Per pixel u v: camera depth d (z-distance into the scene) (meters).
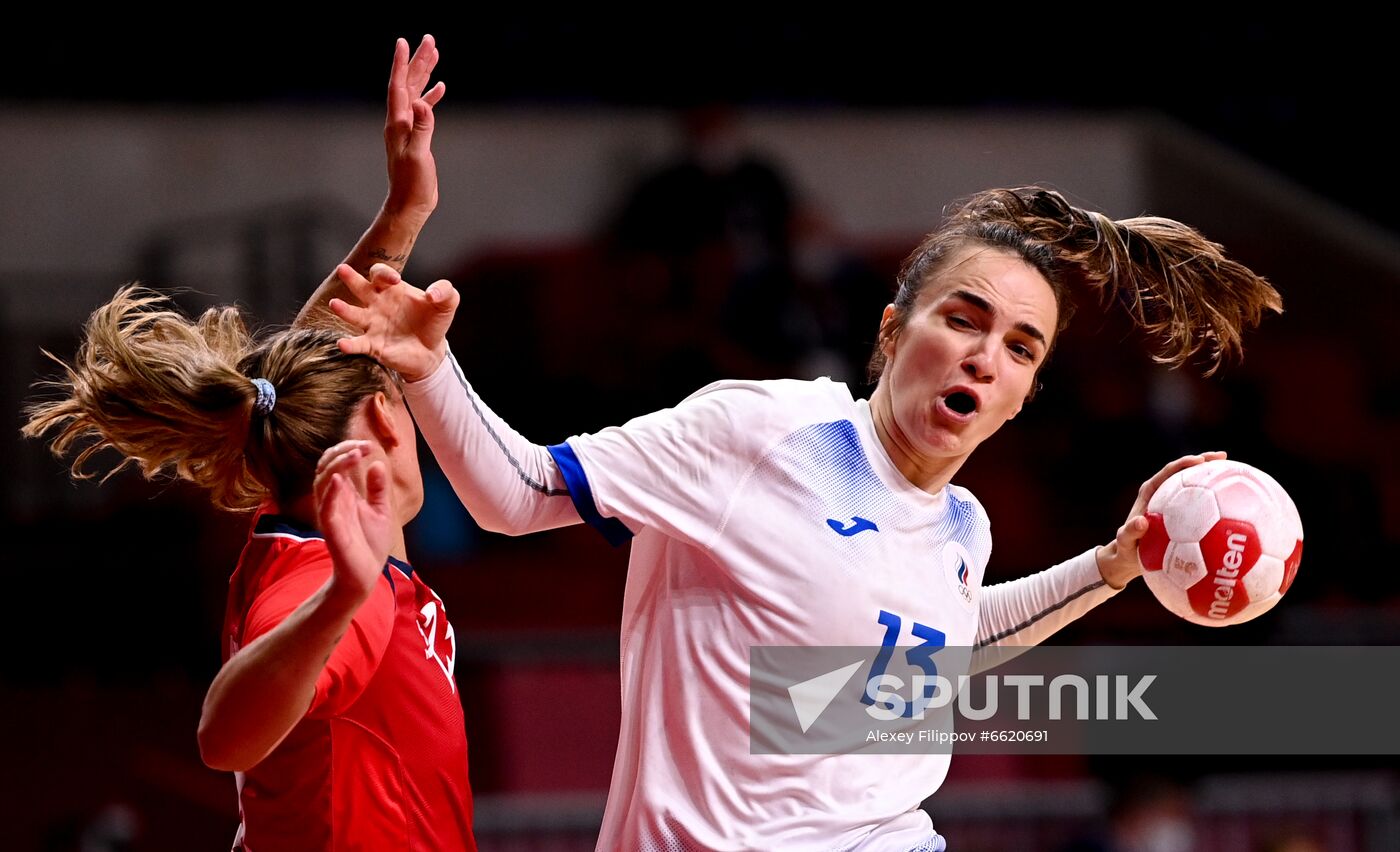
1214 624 10.14
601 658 24.84
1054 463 32.06
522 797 23.78
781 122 36.84
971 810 23.06
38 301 32.78
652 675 9.13
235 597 8.80
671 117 36.44
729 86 38.09
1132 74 39.50
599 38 37.69
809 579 8.91
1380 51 40.19
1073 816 23.17
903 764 9.38
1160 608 27.34
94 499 29.06
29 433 9.18
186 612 26.64
